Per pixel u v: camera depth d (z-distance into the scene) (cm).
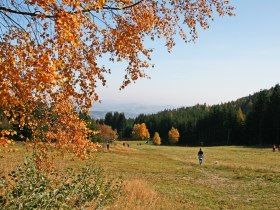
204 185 2373
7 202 593
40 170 675
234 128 11631
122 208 1159
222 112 12825
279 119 10219
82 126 636
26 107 533
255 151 7338
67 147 641
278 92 10456
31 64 411
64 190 767
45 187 659
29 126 608
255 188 2261
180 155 6119
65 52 474
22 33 505
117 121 18712
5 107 454
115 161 3862
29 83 423
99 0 497
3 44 473
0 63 415
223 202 1789
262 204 1775
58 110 593
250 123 11062
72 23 436
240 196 1984
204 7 690
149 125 17350
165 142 14562
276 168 3562
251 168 3359
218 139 12712
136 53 623
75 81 542
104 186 1231
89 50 584
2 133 497
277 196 1984
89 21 508
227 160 4900
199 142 13375
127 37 606
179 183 2403
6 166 1191
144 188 1636
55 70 423
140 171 3017
